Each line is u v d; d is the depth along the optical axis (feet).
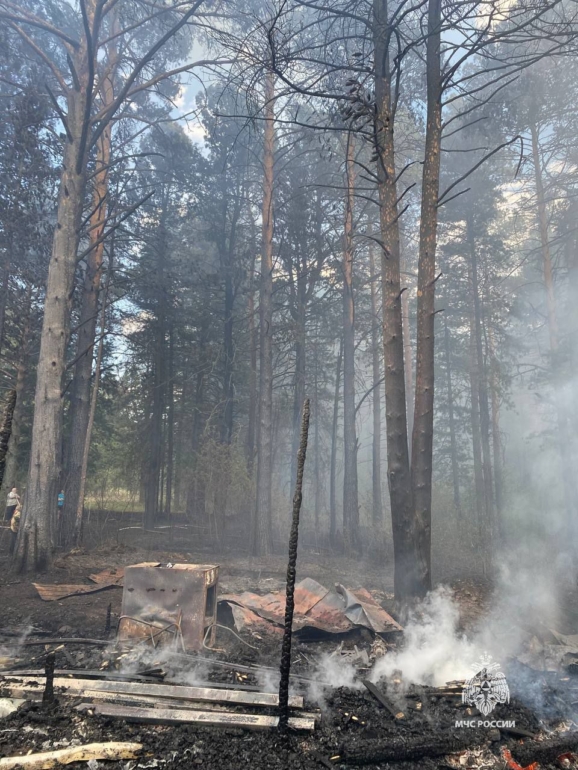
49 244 53.47
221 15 42.01
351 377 57.00
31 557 32.60
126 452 73.41
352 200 57.72
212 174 67.77
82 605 24.59
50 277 37.50
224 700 14.20
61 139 41.57
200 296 82.33
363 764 12.08
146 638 18.57
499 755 12.73
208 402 76.54
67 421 67.15
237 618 21.26
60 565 33.99
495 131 51.85
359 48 31.63
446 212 70.13
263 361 51.16
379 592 30.45
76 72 42.16
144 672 16.14
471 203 69.31
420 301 25.62
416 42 25.75
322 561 44.32
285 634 13.25
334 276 67.82
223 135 65.62
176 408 88.02
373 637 20.79
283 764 11.68
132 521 70.44
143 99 60.18
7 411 17.07
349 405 56.49
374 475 76.74
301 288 66.54
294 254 63.67
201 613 18.61
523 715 14.66
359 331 72.84
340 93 32.42
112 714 13.30
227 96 64.90
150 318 77.41
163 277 72.59
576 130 63.72
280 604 22.47
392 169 26.81
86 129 37.27
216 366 76.28
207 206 70.64
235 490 52.06
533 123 62.90
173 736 12.59
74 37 50.37
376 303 81.10
